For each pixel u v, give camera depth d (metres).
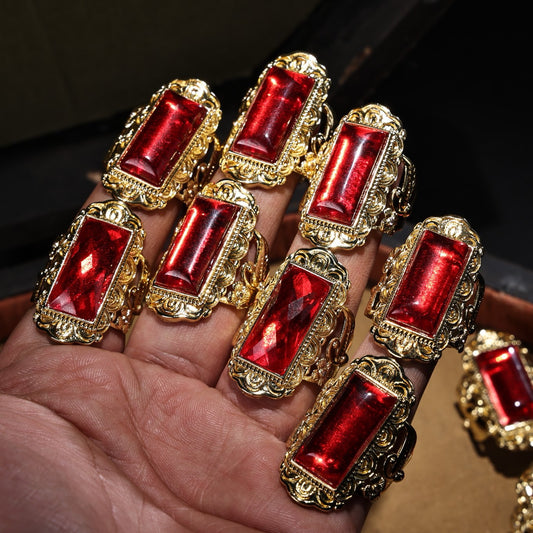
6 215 0.29
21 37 0.27
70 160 0.30
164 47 0.30
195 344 0.20
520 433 0.25
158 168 0.20
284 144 0.21
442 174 0.32
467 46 0.35
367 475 0.18
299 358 0.19
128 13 0.28
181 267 0.20
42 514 0.17
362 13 0.31
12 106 0.29
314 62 0.21
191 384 0.20
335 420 0.18
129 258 0.20
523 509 0.24
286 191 0.21
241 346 0.19
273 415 0.20
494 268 0.27
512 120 0.33
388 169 0.20
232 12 0.29
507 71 0.34
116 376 0.19
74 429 0.18
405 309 0.19
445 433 0.26
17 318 0.27
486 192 0.31
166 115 0.21
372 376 0.19
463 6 0.36
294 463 0.18
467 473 0.25
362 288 0.20
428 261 0.19
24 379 0.19
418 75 0.34
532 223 0.31
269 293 0.19
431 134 0.32
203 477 0.19
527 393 0.25
